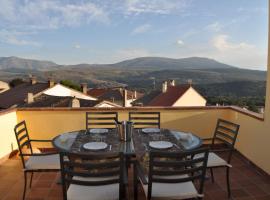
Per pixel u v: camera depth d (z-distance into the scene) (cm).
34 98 2159
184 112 493
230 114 493
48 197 310
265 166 368
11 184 346
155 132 326
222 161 308
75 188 241
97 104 1783
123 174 215
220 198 306
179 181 220
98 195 230
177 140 294
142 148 263
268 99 362
